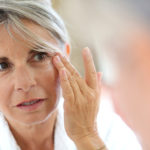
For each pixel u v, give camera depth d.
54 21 0.75
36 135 0.82
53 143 0.87
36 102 0.72
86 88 0.75
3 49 0.69
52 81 0.74
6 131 0.81
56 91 0.76
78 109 0.74
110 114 0.97
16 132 0.83
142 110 0.14
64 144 0.84
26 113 0.72
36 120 0.74
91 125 0.76
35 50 0.70
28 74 0.70
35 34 0.69
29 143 0.85
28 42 0.69
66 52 0.85
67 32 0.82
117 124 0.94
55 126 0.85
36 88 0.71
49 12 0.73
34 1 0.71
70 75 0.74
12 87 0.70
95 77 0.76
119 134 0.91
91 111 0.75
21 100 0.70
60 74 0.72
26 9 0.69
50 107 0.75
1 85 0.71
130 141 0.89
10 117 0.75
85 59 0.75
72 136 0.76
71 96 0.73
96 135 0.76
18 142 0.84
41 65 0.72
